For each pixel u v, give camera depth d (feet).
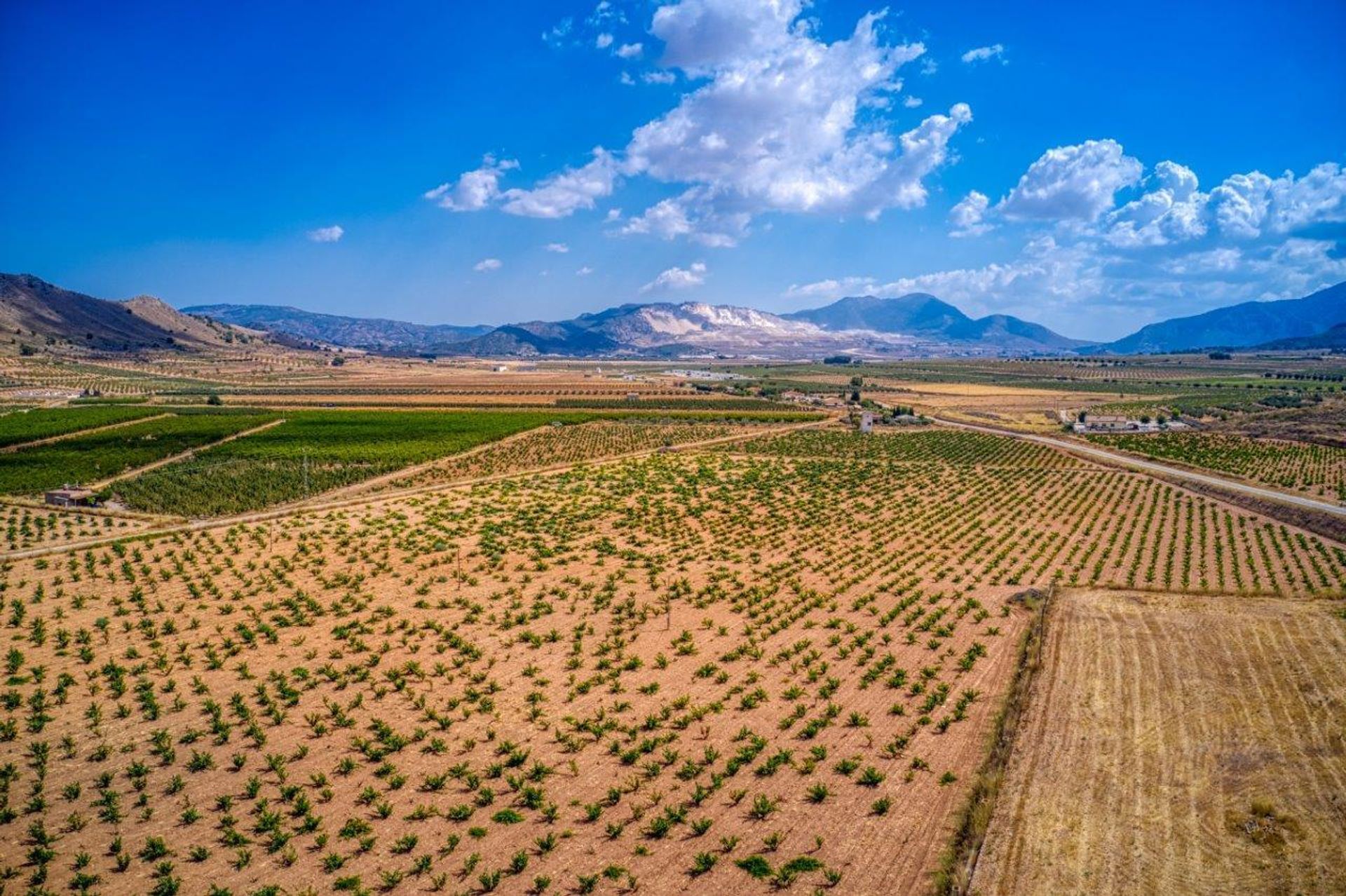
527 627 183.62
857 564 241.76
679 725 135.33
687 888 94.43
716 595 207.31
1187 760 117.19
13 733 127.65
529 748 127.85
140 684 147.13
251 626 180.14
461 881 96.53
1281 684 139.44
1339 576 231.91
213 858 100.17
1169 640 162.81
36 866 97.66
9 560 230.07
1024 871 93.97
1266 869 93.15
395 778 117.19
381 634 176.96
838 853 100.42
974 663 161.48
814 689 150.71
